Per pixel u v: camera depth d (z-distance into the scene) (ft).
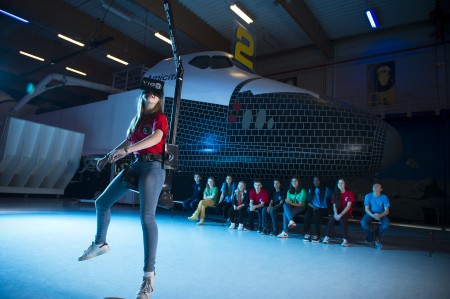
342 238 18.47
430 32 42.22
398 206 37.88
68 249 10.24
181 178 24.84
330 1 40.19
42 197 42.68
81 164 44.09
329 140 19.06
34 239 11.71
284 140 19.61
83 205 31.63
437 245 17.29
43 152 35.47
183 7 42.86
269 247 13.47
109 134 36.55
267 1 40.75
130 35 52.26
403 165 38.19
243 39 38.70
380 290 7.66
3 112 62.75
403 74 43.29
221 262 9.89
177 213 30.35
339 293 7.24
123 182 6.56
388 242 17.78
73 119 42.47
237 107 20.88
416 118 37.86
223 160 21.09
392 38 45.16
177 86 9.66
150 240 6.14
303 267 9.91
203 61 24.23
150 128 6.83
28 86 64.03
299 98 20.24
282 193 18.42
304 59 52.70
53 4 42.27
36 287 6.37
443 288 8.11
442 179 35.76
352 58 48.06
